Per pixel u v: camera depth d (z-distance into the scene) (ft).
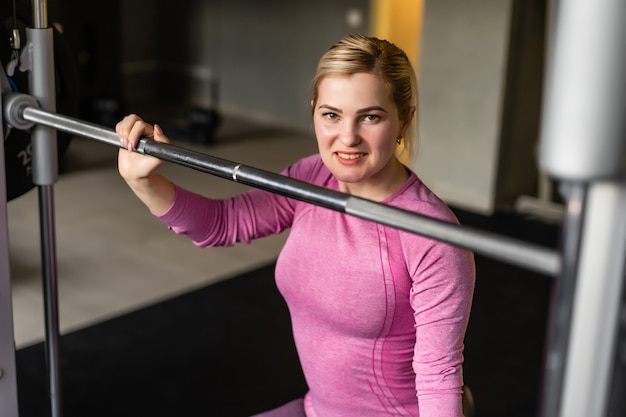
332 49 4.57
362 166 4.60
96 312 12.38
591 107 2.22
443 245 4.51
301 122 25.54
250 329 11.76
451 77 17.74
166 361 10.77
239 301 12.67
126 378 10.32
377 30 22.81
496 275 13.60
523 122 17.65
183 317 12.07
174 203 5.07
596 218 2.48
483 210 17.72
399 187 4.89
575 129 2.24
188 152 4.30
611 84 2.20
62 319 12.09
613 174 2.26
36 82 4.99
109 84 25.59
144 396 9.93
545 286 13.26
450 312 4.53
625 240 2.49
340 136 4.56
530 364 10.84
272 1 25.43
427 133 18.37
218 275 13.89
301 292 5.02
